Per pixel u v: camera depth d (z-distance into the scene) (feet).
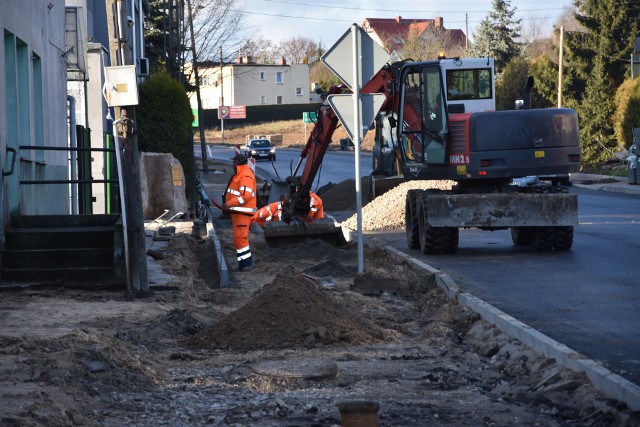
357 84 48.93
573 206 57.31
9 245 45.83
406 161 64.03
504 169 58.70
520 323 32.76
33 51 56.49
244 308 34.63
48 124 61.62
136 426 21.80
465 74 79.82
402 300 44.96
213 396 25.16
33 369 25.40
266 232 67.31
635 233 70.44
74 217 48.93
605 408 22.93
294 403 24.32
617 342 31.27
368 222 81.82
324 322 34.06
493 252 60.70
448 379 27.48
